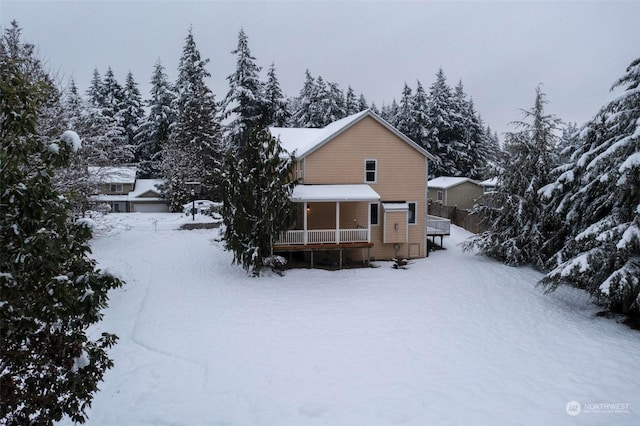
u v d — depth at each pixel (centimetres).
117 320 1391
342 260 2277
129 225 3078
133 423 807
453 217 3591
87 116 2417
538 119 2202
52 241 491
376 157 2312
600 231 1451
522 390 932
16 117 486
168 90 5275
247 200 1862
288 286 1797
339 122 2577
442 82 5262
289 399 883
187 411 841
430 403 867
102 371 598
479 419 810
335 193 2117
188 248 2420
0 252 468
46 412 561
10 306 466
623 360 1107
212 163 4250
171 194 4059
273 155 1927
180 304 1541
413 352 1141
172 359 1095
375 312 1482
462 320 1416
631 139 1334
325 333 1277
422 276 1969
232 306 1527
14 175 473
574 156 1717
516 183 2205
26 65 1831
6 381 517
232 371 1020
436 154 5069
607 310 1514
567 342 1238
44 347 534
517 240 2134
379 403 864
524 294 1725
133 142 5466
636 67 1425
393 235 2270
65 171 2041
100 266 1967
